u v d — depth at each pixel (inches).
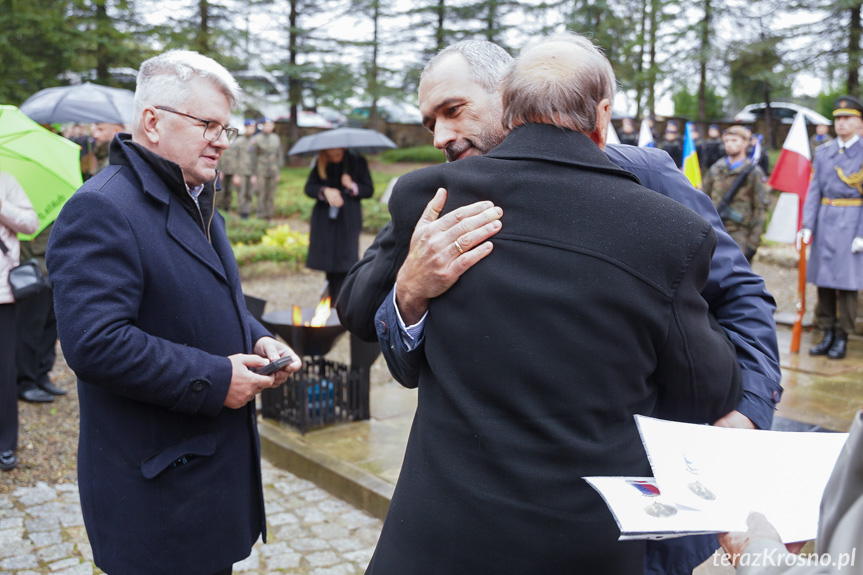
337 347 267.3
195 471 77.6
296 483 158.1
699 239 53.4
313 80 1007.0
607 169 55.6
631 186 55.2
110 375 70.1
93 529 77.5
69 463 164.9
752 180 266.4
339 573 122.1
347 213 265.7
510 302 52.7
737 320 66.4
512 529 51.1
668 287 52.6
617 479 49.8
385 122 1182.3
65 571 120.7
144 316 75.3
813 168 240.4
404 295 57.8
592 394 51.7
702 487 48.8
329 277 273.3
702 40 840.9
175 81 76.7
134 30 776.3
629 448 53.6
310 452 162.1
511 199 55.1
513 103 58.4
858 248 226.2
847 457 38.2
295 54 1018.1
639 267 52.1
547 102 56.4
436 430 55.7
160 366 71.7
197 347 78.5
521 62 58.9
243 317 84.9
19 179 165.6
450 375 54.7
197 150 78.3
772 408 61.9
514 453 51.7
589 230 52.8
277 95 1036.5
